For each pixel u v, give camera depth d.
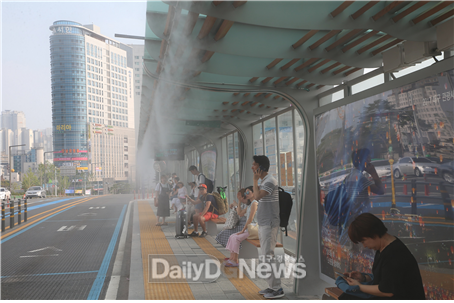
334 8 3.48
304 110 5.44
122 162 99.06
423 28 3.44
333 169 4.48
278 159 7.85
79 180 81.25
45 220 13.87
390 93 3.48
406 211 3.30
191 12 3.65
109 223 12.59
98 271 6.03
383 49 4.09
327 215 4.64
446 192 2.87
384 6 3.40
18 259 7.06
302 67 4.91
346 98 4.18
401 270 2.39
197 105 8.00
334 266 4.46
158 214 11.27
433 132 2.99
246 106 8.03
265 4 3.53
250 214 6.05
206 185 9.90
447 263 2.87
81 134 87.06
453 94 2.79
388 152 3.52
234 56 5.15
